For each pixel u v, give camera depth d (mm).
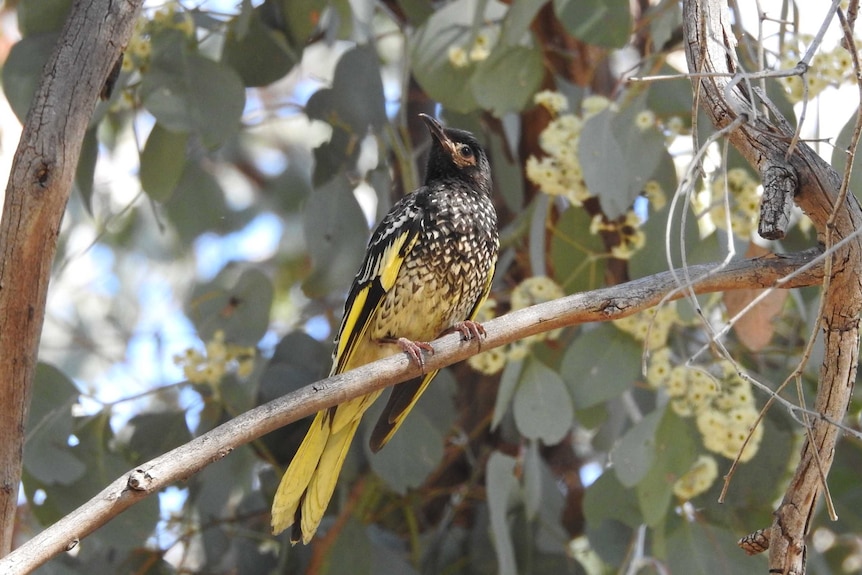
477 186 9734
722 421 9133
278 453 11156
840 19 5766
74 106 6980
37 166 6832
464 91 10578
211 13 10875
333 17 11305
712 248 9125
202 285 12281
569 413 9609
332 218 10578
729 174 9109
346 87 10852
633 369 9586
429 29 10594
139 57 10188
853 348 6312
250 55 10938
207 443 6227
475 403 12383
